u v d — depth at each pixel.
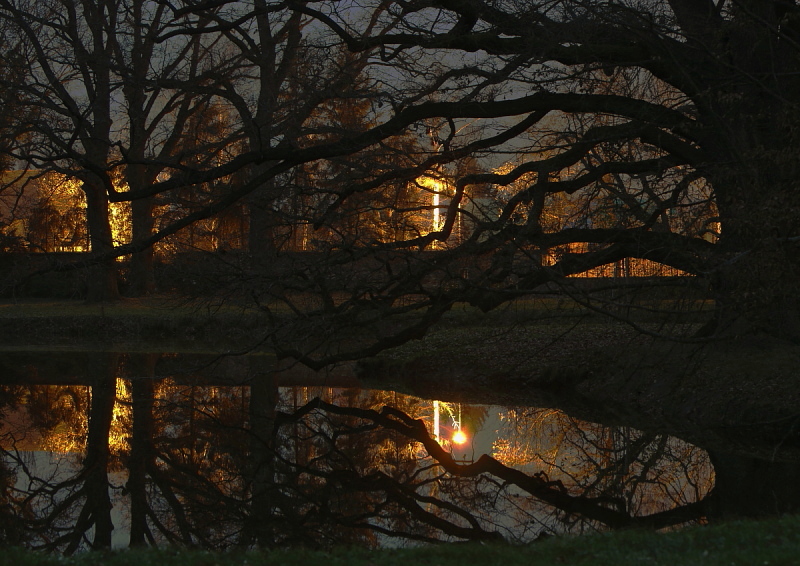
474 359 23.80
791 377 16.73
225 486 14.52
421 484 14.62
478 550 7.33
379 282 17.56
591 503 13.30
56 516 12.73
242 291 17.88
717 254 14.39
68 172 17.56
